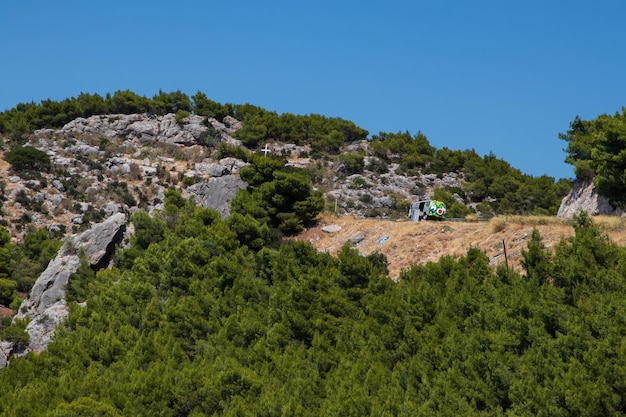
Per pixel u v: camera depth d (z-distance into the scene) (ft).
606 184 192.54
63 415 139.74
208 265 189.16
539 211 324.60
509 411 112.37
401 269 172.55
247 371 142.72
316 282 166.91
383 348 141.08
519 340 128.57
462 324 140.97
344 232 213.05
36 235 295.89
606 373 111.86
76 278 209.97
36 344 193.26
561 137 229.66
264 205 225.56
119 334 171.63
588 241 147.43
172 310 171.63
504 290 144.15
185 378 146.92
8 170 350.02
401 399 123.65
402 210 328.70
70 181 349.82
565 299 138.92
